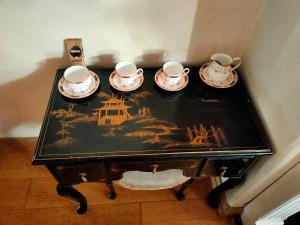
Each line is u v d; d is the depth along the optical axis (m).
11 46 0.97
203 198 1.44
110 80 1.02
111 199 1.42
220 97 1.01
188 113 0.96
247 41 1.04
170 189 1.46
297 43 0.74
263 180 0.97
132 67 1.01
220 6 0.91
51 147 0.85
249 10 0.93
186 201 1.43
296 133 0.75
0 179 1.46
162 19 0.93
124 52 1.04
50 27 0.92
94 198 1.42
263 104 0.94
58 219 1.35
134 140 0.87
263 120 0.94
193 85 1.05
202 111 0.96
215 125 0.93
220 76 1.02
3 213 1.35
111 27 0.94
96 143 0.86
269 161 0.91
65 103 0.96
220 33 1.00
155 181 1.05
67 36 0.96
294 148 0.78
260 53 0.94
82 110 0.94
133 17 0.92
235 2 0.90
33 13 0.87
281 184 0.93
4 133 1.53
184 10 0.91
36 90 1.20
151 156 0.84
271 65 0.87
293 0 0.75
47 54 1.02
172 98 1.00
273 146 0.89
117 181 1.05
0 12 0.86
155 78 1.04
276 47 0.84
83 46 1.00
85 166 0.88
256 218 1.17
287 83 0.78
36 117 1.40
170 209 1.40
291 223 1.21
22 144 1.58
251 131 0.92
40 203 1.39
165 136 0.89
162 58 1.08
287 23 0.78
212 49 1.07
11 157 1.54
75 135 0.88
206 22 0.96
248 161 0.93
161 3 0.88
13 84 1.15
